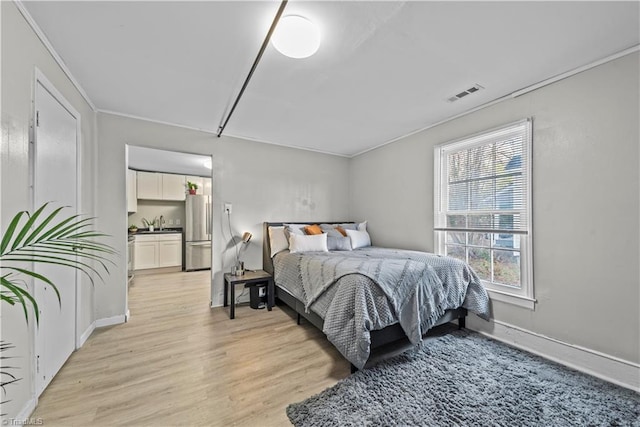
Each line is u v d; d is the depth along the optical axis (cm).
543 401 160
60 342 193
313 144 400
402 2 140
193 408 156
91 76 212
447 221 304
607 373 183
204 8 144
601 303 188
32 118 154
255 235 376
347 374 191
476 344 234
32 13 146
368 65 198
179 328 271
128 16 149
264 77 215
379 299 195
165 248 560
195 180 597
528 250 227
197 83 225
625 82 178
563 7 143
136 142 296
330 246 353
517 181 239
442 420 146
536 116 224
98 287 271
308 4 141
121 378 184
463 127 286
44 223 94
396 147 373
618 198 181
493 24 156
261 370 195
